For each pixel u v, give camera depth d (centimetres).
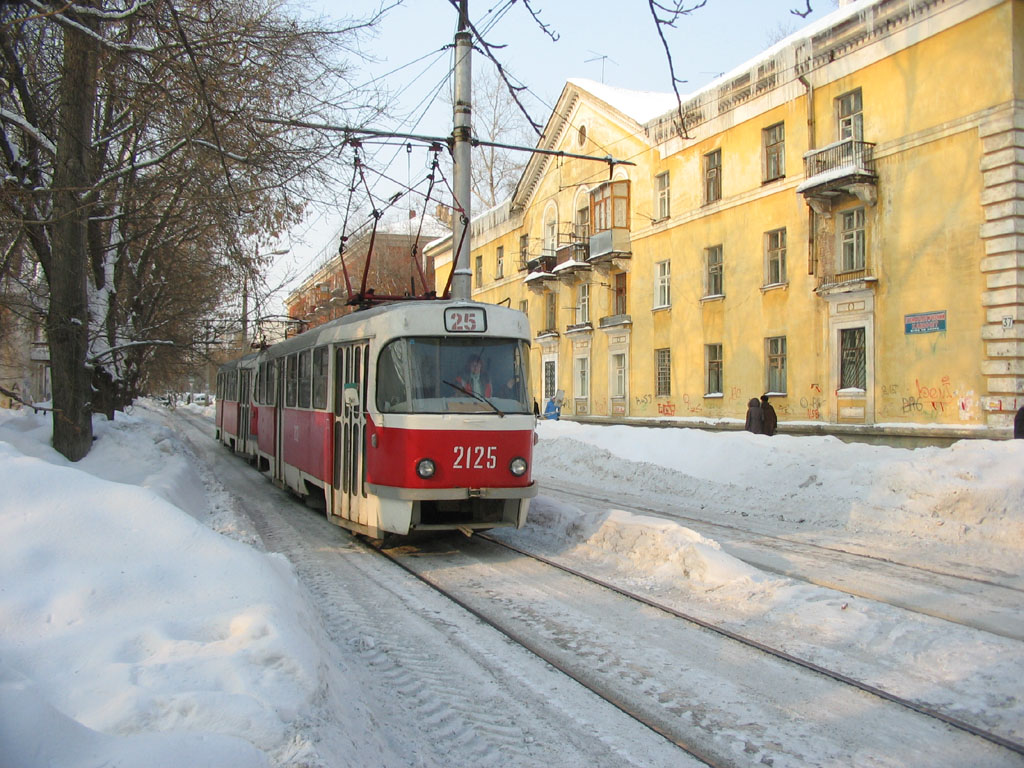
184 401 7575
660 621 579
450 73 1238
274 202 994
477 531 970
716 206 2242
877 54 1745
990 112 1523
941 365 1616
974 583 686
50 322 1050
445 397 809
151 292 1723
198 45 772
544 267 3172
